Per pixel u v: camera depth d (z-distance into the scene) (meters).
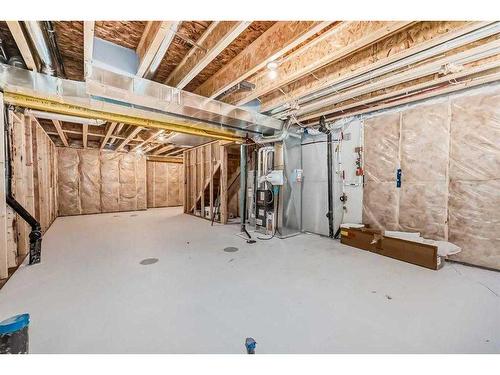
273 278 2.57
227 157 6.43
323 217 4.64
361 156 4.06
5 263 2.50
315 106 3.50
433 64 2.30
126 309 1.94
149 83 2.63
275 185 4.67
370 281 2.48
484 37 1.89
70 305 1.99
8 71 2.24
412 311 1.91
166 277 2.59
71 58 2.70
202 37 2.02
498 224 2.76
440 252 2.89
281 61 2.29
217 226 5.59
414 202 3.45
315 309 1.95
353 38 1.94
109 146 8.02
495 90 2.76
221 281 2.49
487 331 1.65
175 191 10.23
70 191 7.33
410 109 3.47
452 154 3.09
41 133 4.65
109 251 3.55
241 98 3.34
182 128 3.96
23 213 2.87
